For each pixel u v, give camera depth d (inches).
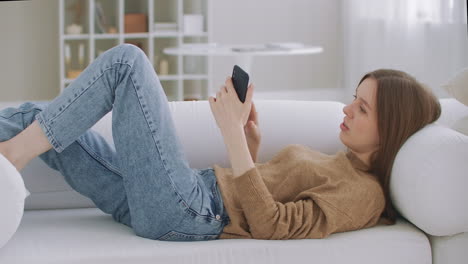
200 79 217.8
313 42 228.7
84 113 64.5
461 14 172.9
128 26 203.3
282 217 64.4
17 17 204.7
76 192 78.4
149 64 66.5
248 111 66.2
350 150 73.1
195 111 82.0
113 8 208.2
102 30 201.3
